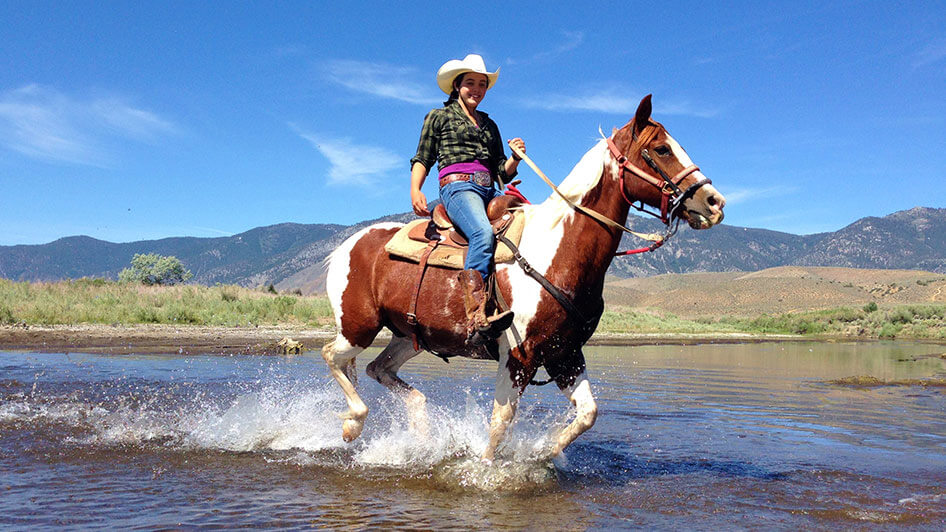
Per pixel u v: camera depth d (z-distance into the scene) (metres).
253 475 5.57
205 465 5.89
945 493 5.19
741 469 5.97
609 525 4.36
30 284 29.97
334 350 6.49
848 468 6.01
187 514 4.42
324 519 4.38
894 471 5.90
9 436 6.80
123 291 30.86
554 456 5.62
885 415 9.00
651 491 5.23
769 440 7.25
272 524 4.24
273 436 6.99
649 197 5.25
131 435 6.98
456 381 11.60
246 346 17.66
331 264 6.64
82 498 4.76
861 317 55.94
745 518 4.55
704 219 5.13
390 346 6.87
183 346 17.23
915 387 12.38
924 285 102.06
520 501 4.91
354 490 5.14
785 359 20.20
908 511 4.70
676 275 183.00
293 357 15.25
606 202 5.36
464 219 5.54
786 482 5.52
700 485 5.41
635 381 13.04
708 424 8.19
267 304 29.62
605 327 37.66
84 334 19.31
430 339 5.85
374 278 6.18
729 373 14.99
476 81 5.96
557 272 5.28
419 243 5.91
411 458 6.11
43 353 14.88
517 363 5.32
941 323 49.22
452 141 5.88
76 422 7.53
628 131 5.37
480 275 5.33
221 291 32.44
